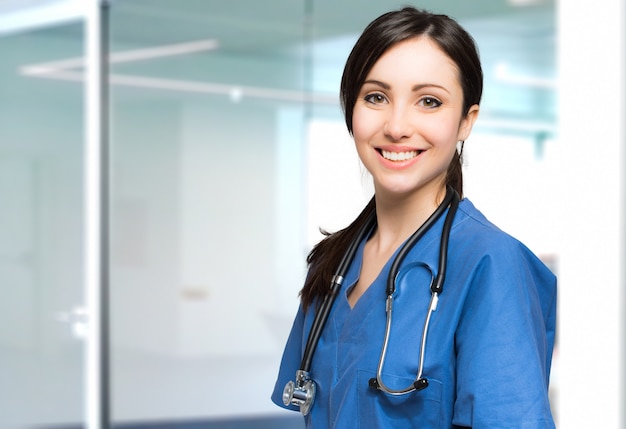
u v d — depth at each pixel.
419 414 1.02
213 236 3.26
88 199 3.56
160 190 3.40
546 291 1.11
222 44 3.22
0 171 3.75
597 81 2.31
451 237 1.08
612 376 2.29
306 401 1.13
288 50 3.05
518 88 2.59
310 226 2.96
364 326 1.09
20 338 3.72
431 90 1.03
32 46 3.70
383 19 1.05
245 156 3.16
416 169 1.05
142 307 3.46
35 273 3.69
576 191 2.36
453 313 1.02
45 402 3.68
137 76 3.47
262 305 3.14
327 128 2.93
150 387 3.43
